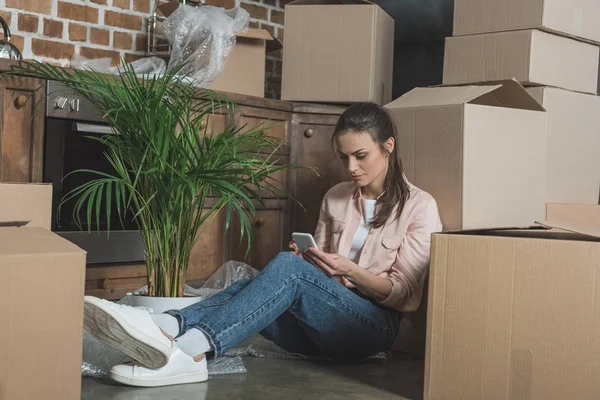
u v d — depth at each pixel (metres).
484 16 3.17
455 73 3.26
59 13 3.39
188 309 2.10
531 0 3.03
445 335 1.83
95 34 3.52
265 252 3.54
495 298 1.77
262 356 2.41
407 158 2.54
